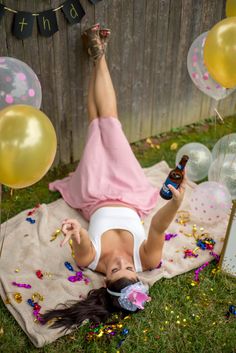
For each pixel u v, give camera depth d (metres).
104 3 3.42
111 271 2.71
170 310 2.77
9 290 2.75
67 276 2.91
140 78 4.00
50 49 3.39
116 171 3.46
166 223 2.62
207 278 2.99
